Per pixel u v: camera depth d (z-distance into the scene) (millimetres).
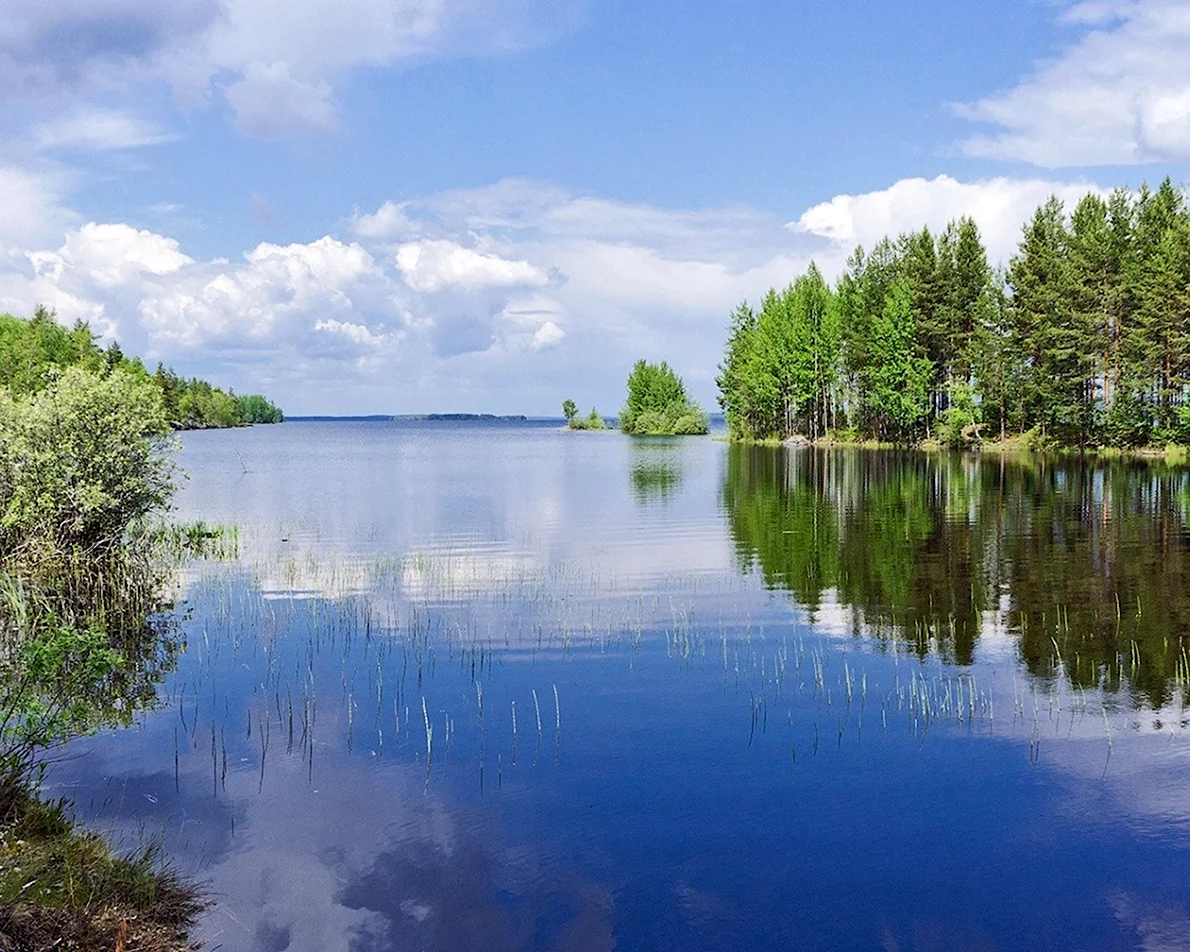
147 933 6512
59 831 8266
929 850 8148
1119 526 28047
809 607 18031
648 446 101125
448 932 6824
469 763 10164
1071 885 7539
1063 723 11258
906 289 80188
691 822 8711
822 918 7090
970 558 23141
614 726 11359
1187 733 10883
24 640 13633
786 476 51156
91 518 20891
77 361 87062
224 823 8594
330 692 12781
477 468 65000
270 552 25766
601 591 19922
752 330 110938
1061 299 66625
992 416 75312
